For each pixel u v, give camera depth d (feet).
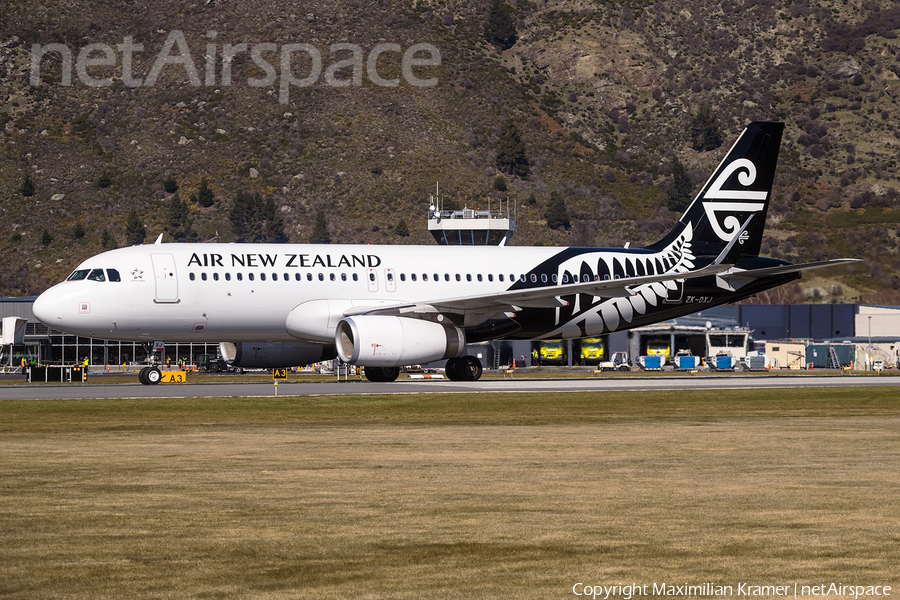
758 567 133.08
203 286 523.29
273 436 296.92
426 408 402.93
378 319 524.52
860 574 129.59
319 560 137.18
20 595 120.57
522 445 272.51
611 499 183.11
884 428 325.01
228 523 161.38
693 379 638.53
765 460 239.30
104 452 255.50
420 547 144.56
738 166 617.62
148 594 120.98
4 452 255.29
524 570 131.75
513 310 558.97
